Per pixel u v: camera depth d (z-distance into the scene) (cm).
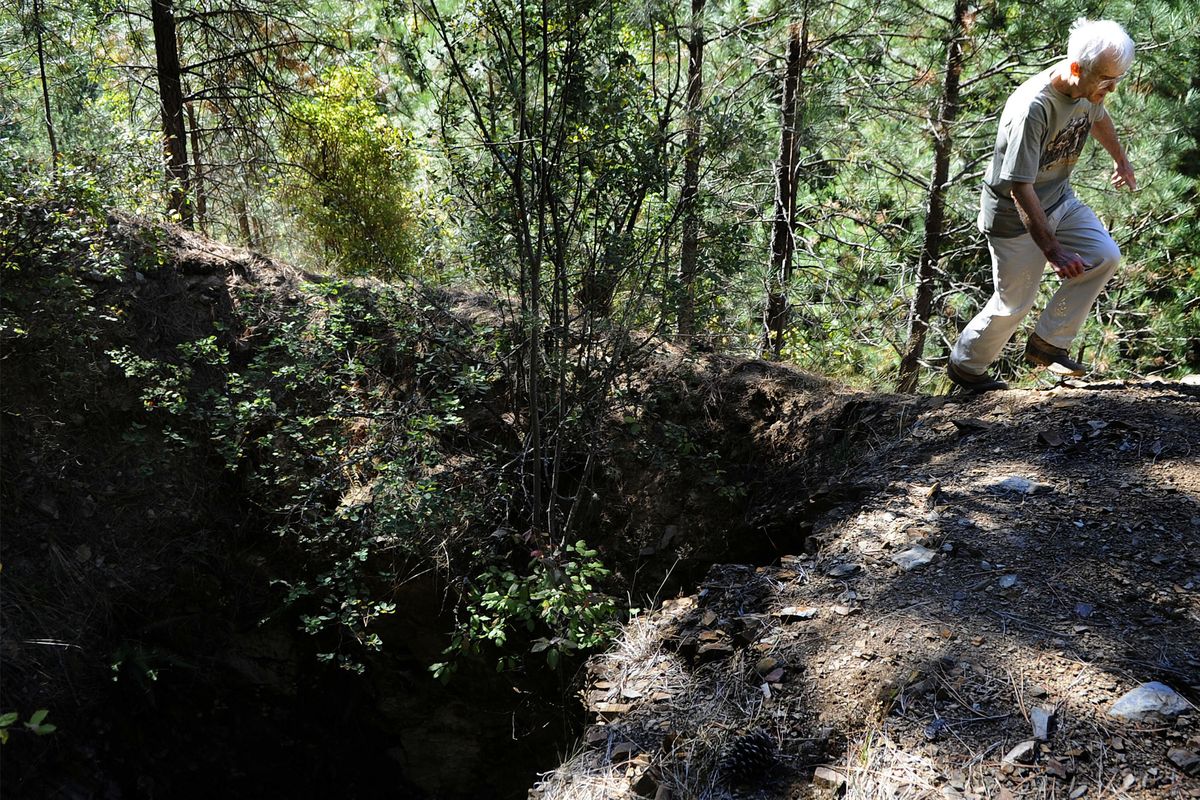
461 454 578
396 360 618
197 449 598
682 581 531
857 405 516
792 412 538
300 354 591
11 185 549
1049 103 402
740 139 513
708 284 549
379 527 524
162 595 562
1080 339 1103
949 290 1085
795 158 908
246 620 573
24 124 787
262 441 556
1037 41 875
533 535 505
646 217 527
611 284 511
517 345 526
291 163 900
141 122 966
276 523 580
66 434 573
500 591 521
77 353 587
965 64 920
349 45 944
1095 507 379
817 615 355
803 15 789
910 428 487
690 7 768
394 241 804
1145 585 332
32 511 546
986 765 270
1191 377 475
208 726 555
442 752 556
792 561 404
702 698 337
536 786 325
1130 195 979
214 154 1038
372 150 827
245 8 916
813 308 961
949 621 329
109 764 515
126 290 625
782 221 919
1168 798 250
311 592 534
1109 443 420
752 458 540
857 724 300
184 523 582
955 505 404
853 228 1252
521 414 575
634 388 581
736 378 573
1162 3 902
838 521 425
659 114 538
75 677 516
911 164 1056
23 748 486
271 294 667
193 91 1026
